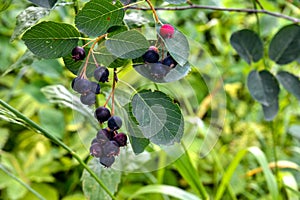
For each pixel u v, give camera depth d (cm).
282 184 105
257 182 137
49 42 45
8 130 121
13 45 115
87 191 70
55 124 108
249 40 79
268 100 78
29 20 53
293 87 81
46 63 91
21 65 62
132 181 128
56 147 127
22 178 118
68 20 92
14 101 121
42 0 49
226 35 145
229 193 101
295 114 147
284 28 81
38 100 113
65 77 113
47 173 121
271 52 82
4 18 105
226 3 125
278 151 137
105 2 42
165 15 113
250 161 138
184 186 131
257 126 140
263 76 79
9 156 119
